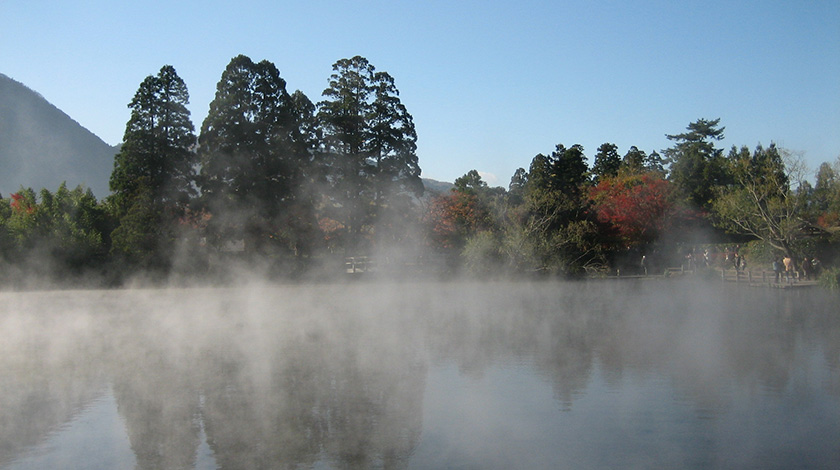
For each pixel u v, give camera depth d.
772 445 8.77
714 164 67.75
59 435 9.45
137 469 8.12
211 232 41.12
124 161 41.94
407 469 8.02
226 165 41.09
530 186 67.56
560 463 8.18
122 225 39.56
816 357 14.48
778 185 39.88
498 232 45.56
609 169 87.31
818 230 40.88
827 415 10.03
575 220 45.00
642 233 47.66
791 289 34.50
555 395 11.39
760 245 45.09
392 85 48.66
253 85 42.47
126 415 10.38
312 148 46.19
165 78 42.59
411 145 48.66
